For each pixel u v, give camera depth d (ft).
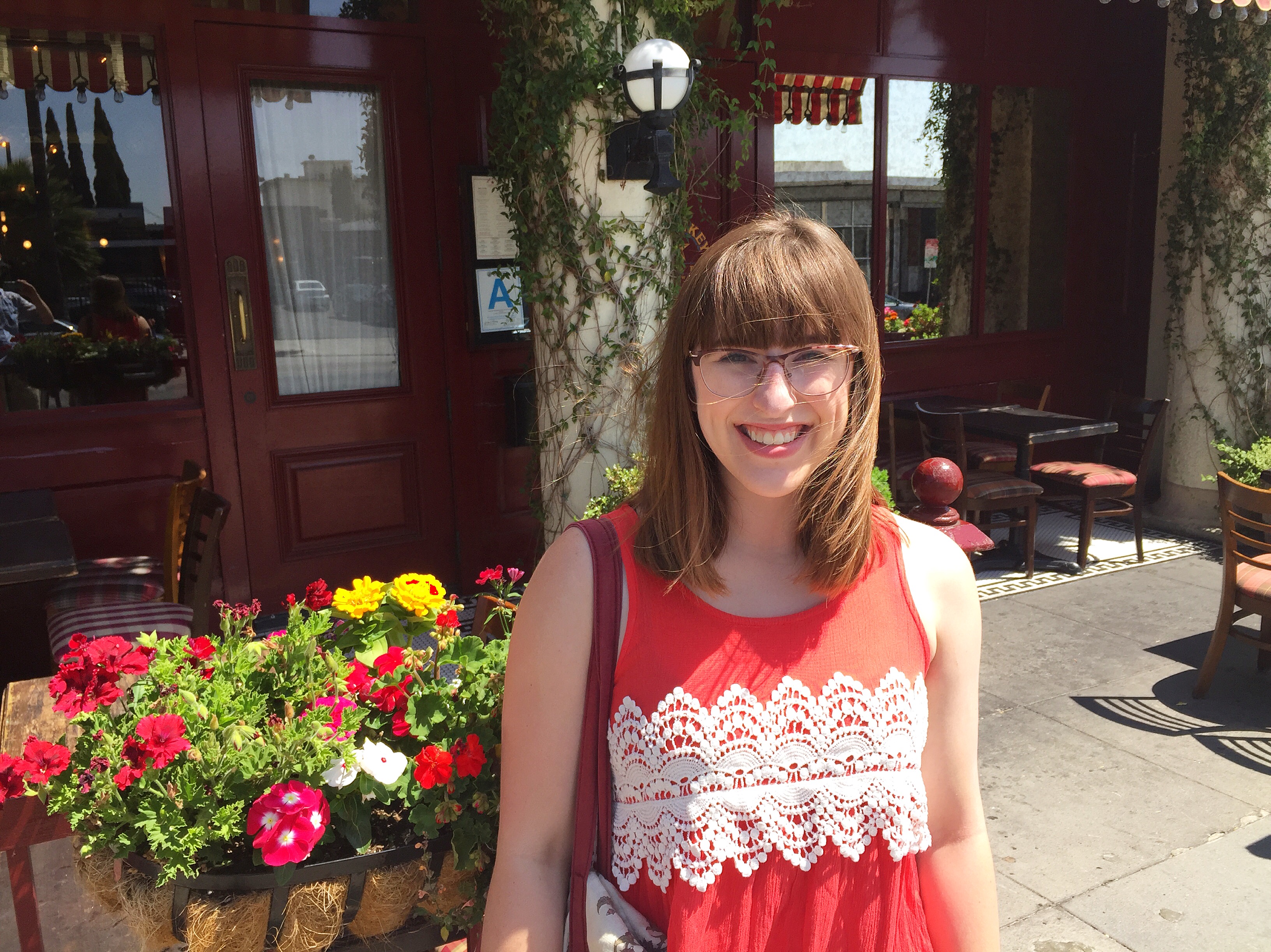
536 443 14.53
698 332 3.51
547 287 13.87
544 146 13.14
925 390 21.07
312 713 4.84
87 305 13.91
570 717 3.59
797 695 3.51
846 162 19.38
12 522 11.44
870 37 19.13
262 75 14.43
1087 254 22.72
